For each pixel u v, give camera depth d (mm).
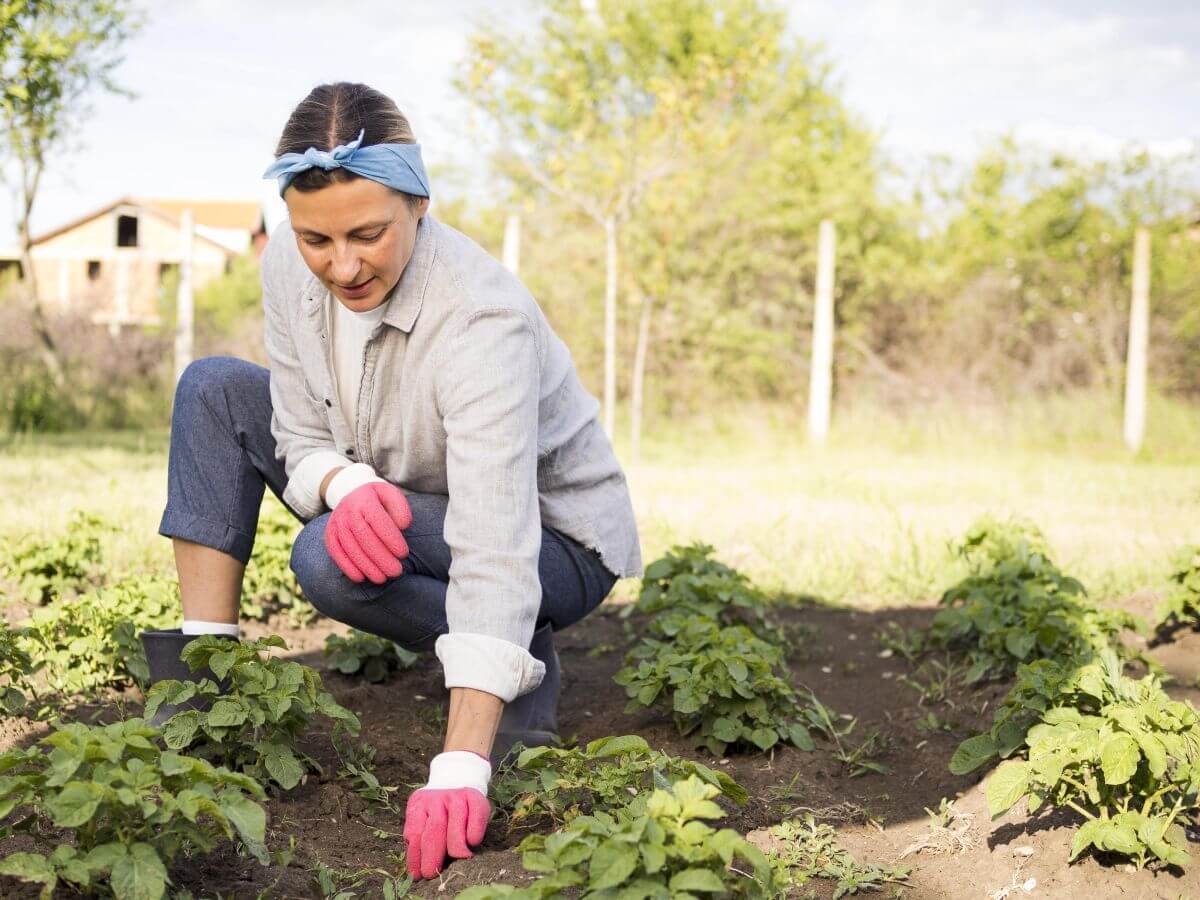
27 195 14375
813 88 20297
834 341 15891
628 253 14477
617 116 12648
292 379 2576
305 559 2531
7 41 9586
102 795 1746
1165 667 3875
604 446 2928
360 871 2166
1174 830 2258
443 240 2389
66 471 8258
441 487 2646
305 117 2125
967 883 2305
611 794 2209
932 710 3521
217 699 2428
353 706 3318
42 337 14719
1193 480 10164
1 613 4039
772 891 2014
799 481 9422
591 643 4367
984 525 4887
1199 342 15250
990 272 15984
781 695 3203
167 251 32375
